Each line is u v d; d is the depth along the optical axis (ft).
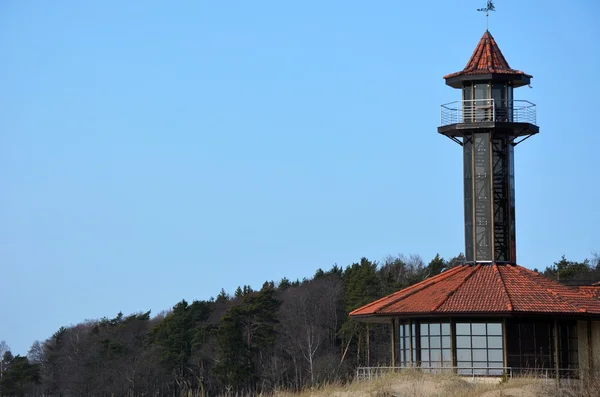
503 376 293.23
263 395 305.32
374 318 335.47
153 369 557.74
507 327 307.78
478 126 333.62
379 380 274.98
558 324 311.88
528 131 338.34
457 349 310.86
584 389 226.58
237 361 508.53
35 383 615.16
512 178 338.75
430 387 263.29
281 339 572.10
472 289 317.42
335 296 632.79
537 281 324.60
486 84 338.95
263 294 547.49
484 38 350.84
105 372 567.59
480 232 335.88
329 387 275.18
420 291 331.36
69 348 645.51
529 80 342.23
